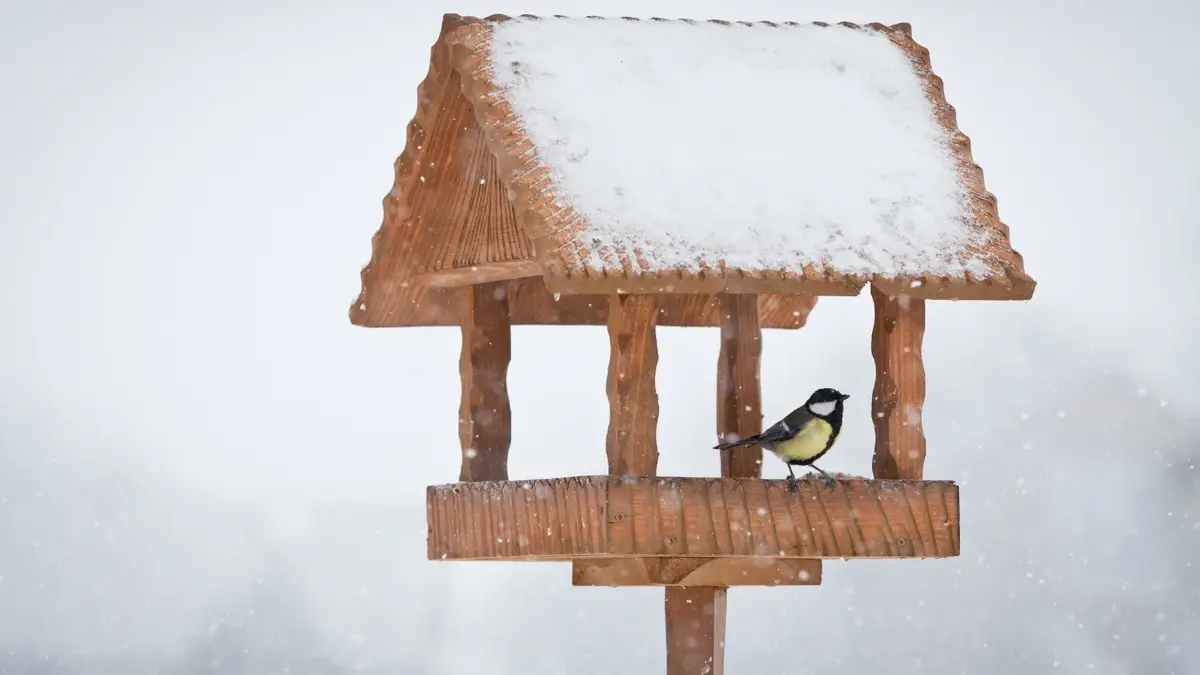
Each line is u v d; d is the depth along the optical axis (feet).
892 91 32.91
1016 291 29.81
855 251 29.43
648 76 31.71
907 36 34.63
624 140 30.19
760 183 30.07
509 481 31.12
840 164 30.94
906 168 31.27
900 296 29.78
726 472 32.55
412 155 33.06
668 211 29.09
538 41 31.91
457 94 32.17
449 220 34.06
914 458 31.09
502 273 33.58
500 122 30.30
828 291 28.99
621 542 28.81
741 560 31.71
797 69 32.81
